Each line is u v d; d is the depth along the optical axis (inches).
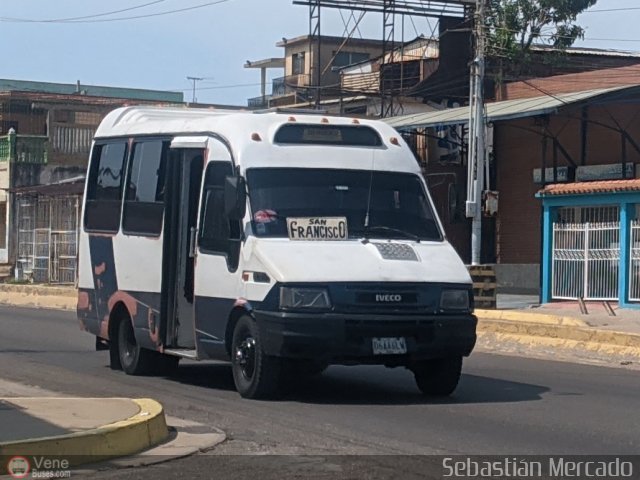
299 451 351.3
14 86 2490.2
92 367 601.0
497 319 864.9
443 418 420.5
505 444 366.9
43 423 355.9
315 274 436.5
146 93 2546.8
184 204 520.7
